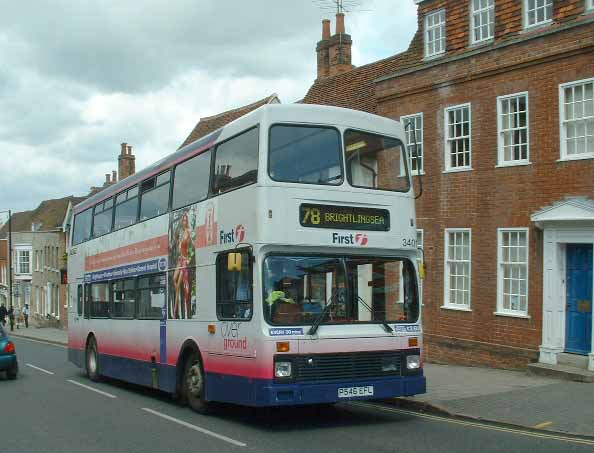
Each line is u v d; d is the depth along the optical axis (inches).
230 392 420.5
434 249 768.9
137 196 610.9
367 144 435.8
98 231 715.4
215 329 442.9
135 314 596.1
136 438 396.2
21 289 2361.0
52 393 613.0
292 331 391.9
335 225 412.8
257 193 400.8
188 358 495.5
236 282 419.5
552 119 642.2
